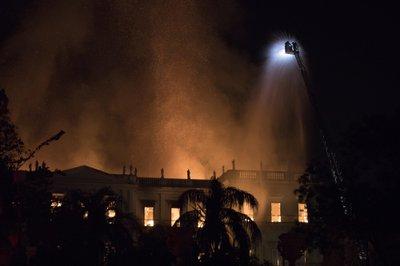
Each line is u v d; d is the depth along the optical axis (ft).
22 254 88.43
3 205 69.56
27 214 105.29
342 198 90.79
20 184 99.55
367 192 89.61
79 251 131.95
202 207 142.00
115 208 150.10
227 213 138.10
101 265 141.28
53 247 119.44
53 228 116.37
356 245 98.99
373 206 87.76
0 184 71.00
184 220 137.80
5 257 67.72
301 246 95.40
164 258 134.72
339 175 93.09
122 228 146.51
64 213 130.31
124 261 138.21
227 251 129.90
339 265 104.37
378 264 95.61
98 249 141.18
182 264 116.47
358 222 88.63
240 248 133.59
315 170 96.12
